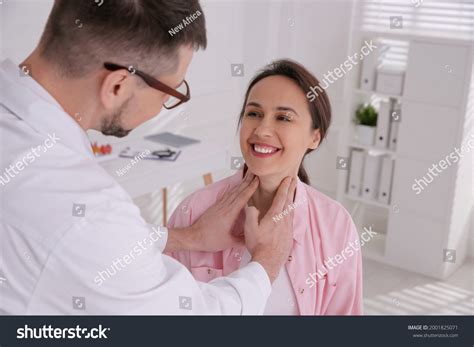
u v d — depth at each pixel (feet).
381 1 8.07
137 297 2.31
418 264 7.47
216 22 7.81
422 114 7.74
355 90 8.52
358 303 3.29
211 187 3.48
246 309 2.68
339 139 8.76
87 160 2.41
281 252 3.02
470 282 7.29
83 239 2.19
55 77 2.38
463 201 7.80
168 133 8.47
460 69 7.33
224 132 8.29
